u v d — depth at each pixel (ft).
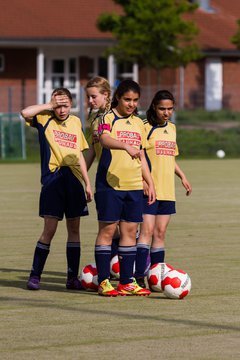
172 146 81.51
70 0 397.80
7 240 110.93
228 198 158.92
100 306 73.05
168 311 70.90
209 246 105.70
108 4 401.70
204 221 128.98
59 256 99.45
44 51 387.75
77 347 59.57
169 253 100.32
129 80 77.46
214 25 416.46
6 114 254.88
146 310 71.36
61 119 80.79
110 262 82.48
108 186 77.00
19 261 95.76
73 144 80.69
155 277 78.79
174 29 332.39
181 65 346.74
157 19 333.21
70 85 394.32
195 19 417.90
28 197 160.35
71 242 81.05
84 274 79.92
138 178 77.56
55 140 80.38
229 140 273.75
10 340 61.41
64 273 89.30
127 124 77.20
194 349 59.11
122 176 76.89
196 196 162.09
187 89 389.39
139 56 342.85
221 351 58.59
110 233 77.92
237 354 57.88
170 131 81.71
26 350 58.85
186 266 91.81
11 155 253.85
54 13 389.80
